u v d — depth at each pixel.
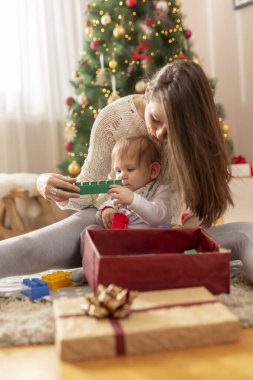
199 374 0.70
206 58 3.63
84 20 3.46
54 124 3.40
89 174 1.58
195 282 0.97
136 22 2.80
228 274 0.99
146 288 0.94
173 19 2.93
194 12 3.63
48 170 3.44
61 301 0.89
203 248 1.15
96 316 0.80
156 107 1.21
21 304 1.05
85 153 2.89
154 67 2.79
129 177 1.45
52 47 3.39
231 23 3.44
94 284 0.96
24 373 0.74
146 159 1.46
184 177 1.22
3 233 2.77
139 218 1.42
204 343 0.79
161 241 1.18
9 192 2.75
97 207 1.53
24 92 3.32
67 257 1.33
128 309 0.81
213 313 0.83
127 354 0.77
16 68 3.26
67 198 1.32
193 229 1.18
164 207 1.41
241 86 3.42
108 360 0.75
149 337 0.77
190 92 1.17
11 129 3.30
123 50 2.79
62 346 0.75
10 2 3.21
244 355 0.76
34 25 3.32
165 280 0.95
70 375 0.71
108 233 1.16
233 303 0.97
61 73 3.46
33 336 0.86
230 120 3.53
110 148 1.58
